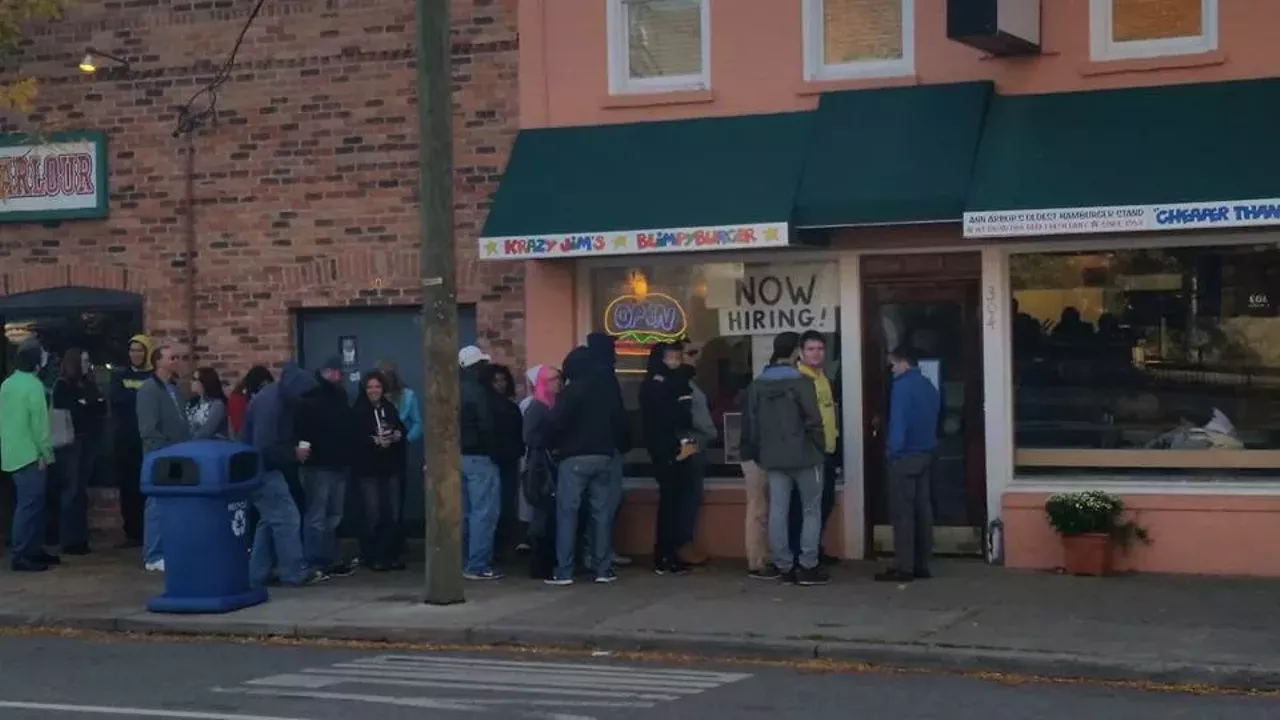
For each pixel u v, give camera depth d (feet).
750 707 27.17
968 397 41.93
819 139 41.22
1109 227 37.17
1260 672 28.73
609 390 40.16
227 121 48.49
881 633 32.78
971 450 41.96
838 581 39.40
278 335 48.11
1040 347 41.27
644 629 33.81
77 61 49.83
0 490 50.70
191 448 37.35
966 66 41.19
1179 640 31.55
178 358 48.93
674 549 41.65
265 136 48.14
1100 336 40.78
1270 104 37.99
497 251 42.32
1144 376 40.45
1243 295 39.58
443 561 37.63
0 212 50.57
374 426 42.42
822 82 42.32
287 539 40.73
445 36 37.19
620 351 44.86
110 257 49.85
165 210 49.21
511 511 44.16
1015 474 41.55
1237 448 39.63
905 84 41.57
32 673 31.22
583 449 39.65
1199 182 36.88
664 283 44.50
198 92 48.70
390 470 42.80
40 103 50.31
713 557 43.42
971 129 39.88
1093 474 40.86
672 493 41.42
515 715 26.48
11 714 26.76
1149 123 38.60
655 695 28.32
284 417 40.55
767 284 43.60
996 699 27.94
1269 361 39.34
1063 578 39.09
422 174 37.29
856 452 42.47
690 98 43.52
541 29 45.06
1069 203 37.47
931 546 40.24
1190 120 38.32
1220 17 39.11
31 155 50.21
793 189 40.50
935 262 41.96
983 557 41.88
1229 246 39.58
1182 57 39.22
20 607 38.47
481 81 46.03
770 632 33.19
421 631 34.71
